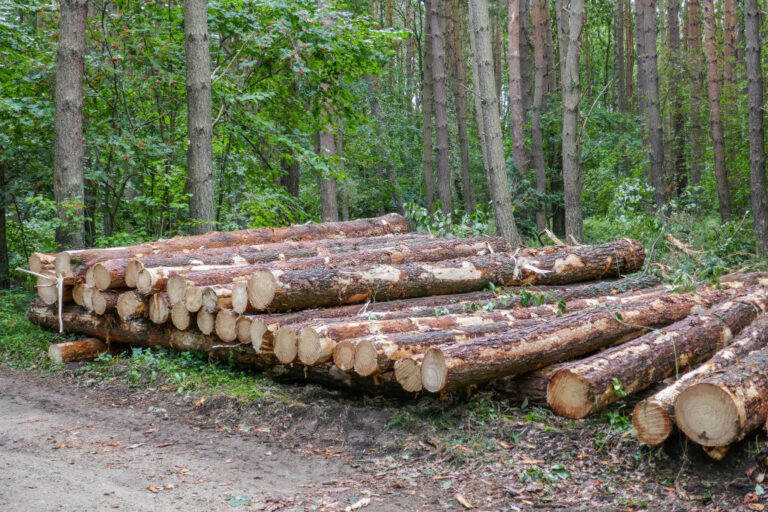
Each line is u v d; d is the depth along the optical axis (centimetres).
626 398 485
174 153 1166
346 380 562
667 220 1305
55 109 946
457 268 730
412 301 688
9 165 1091
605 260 845
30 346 810
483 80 1198
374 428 498
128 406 585
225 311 621
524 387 513
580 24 1370
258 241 893
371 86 2597
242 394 575
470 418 488
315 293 629
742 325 565
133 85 1099
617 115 2344
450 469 423
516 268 779
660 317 586
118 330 746
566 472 402
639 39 2373
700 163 1950
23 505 367
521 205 1756
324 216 1655
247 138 1218
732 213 1778
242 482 413
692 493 368
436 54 1836
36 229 1303
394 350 512
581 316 544
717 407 369
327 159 1233
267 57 1193
